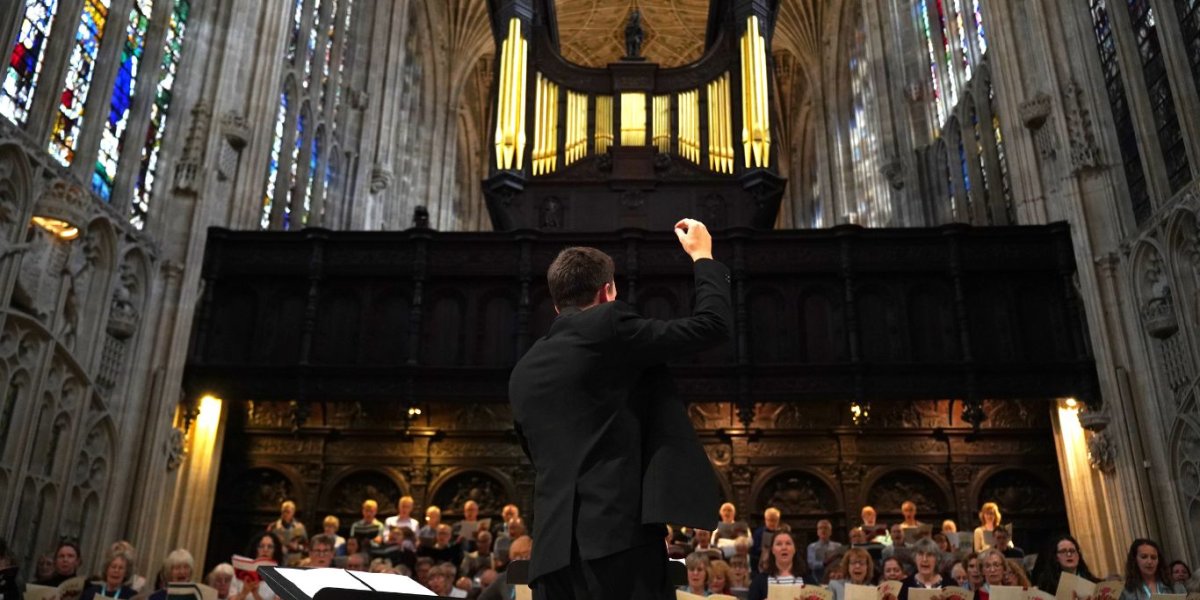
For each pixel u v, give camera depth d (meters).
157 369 16.66
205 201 18.08
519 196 23.30
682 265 17.98
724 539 13.85
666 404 2.43
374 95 30.42
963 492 19.19
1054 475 19.16
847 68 37.41
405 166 35.31
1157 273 15.60
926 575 10.37
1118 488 15.76
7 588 9.74
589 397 2.36
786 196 49.69
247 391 17.25
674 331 2.40
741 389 17.03
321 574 3.03
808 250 18.08
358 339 17.81
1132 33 16.41
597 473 2.26
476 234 18.31
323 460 19.77
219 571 9.74
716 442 20.00
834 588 10.19
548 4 29.38
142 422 16.33
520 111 24.00
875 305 17.81
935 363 17.00
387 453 19.92
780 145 49.56
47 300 13.98
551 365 2.43
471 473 19.92
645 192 23.00
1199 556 14.32
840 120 37.38
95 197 14.92
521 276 17.94
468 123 49.12
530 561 2.27
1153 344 15.64
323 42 26.20
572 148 24.02
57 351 14.12
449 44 41.34
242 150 19.39
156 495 16.25
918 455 19.59
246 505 19.33
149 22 17.52
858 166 35.47
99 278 15.35
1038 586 9.89
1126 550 15.46
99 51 15.73
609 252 18.17
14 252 12.78
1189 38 14.71
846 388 17.02
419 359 17.62
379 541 13.38
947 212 26.55
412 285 18.19
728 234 18.22
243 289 18.20
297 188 24.38
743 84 24.02
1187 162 14.81
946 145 26.30
